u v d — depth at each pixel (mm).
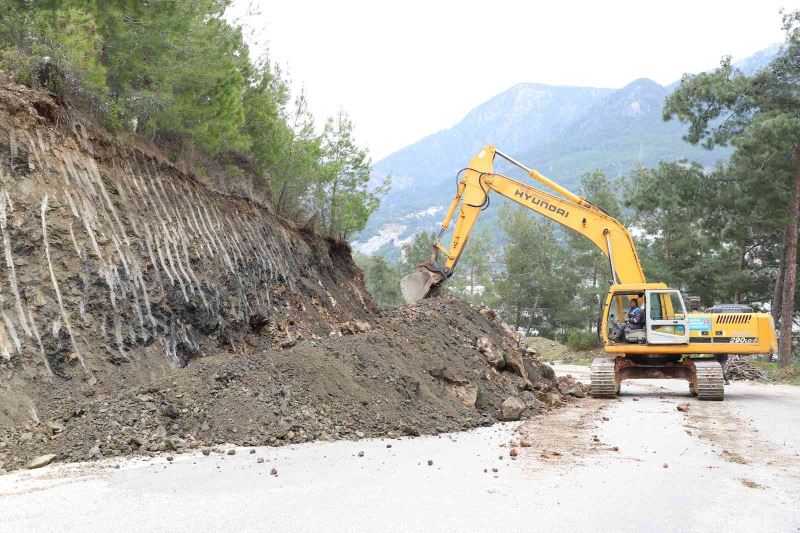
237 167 19797
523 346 22359
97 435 9227
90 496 6918
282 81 25219
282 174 23562
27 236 11328
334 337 14664
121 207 13555
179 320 13422
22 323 10469
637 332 21047
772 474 8875
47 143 12555
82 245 12109
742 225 37375
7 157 11773
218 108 17625
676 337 20484
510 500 7176
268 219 19562
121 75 15867
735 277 42812
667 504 7191
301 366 11938
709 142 35219
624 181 54000
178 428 9906
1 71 12906
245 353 14742
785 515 6859
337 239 24938
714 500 7434
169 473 8008
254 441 9867
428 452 9961
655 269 47125
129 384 11219
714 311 21469
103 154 13859
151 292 13039
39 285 11062
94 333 11438
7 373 9852
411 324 17578
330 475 8148
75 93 14125
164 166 15656
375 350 13750
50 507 6492
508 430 12750
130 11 15664
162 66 16359
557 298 62719
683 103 35188
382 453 9711
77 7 14461
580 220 22453
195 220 15641
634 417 15078
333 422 11039
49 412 9836
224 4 18703
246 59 21250
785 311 33250
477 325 20312
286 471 8281
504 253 65000
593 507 6961
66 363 10648
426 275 22656
